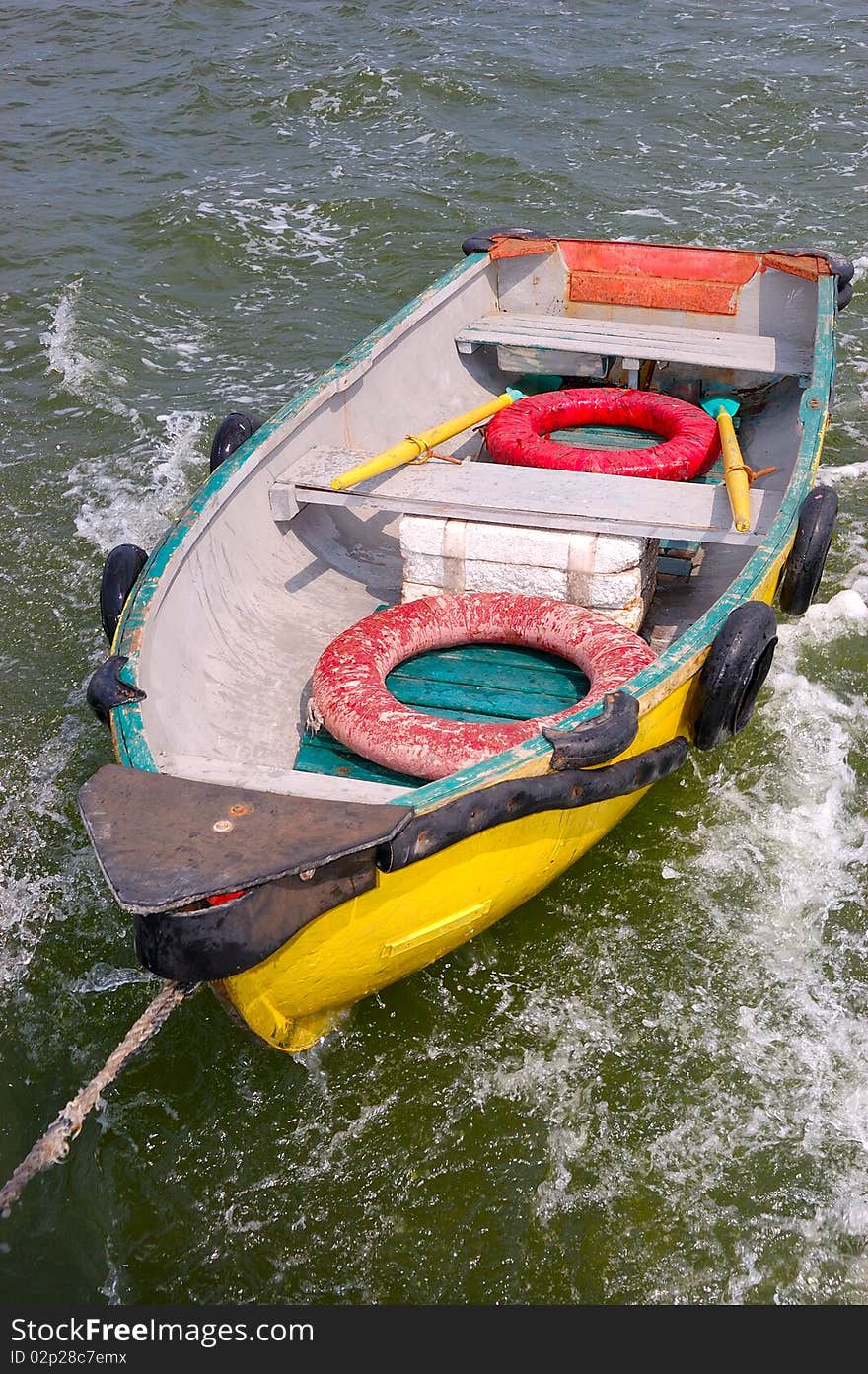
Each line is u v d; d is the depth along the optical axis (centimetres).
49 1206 446
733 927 538
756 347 763
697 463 644
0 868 572
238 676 543
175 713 484
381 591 636
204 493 549
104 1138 467
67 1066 493
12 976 525
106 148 1438
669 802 601
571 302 839
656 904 550
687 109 1523
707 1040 493
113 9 1925
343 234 1241
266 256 1198
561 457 634
